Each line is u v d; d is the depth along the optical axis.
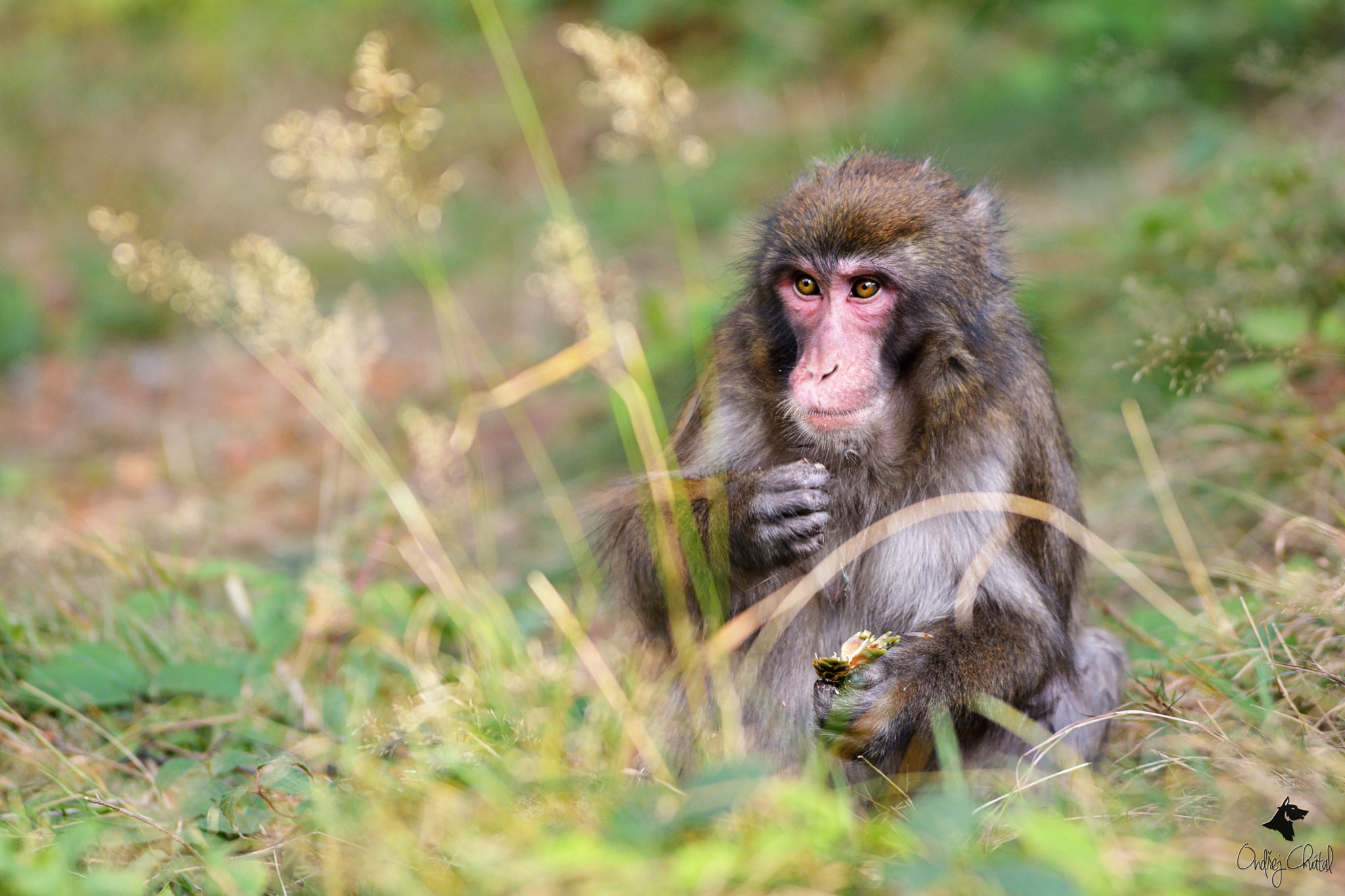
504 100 29.23
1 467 17.20
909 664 7.80
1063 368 14.06
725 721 7.56
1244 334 11.44
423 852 6.26
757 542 7.93
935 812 5.63
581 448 16.30
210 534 14.73
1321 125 17.00
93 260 25.64
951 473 8.23
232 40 31.69
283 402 20.66
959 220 8.33
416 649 10.37
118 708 9.50
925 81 25.30
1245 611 8.20
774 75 27.78
